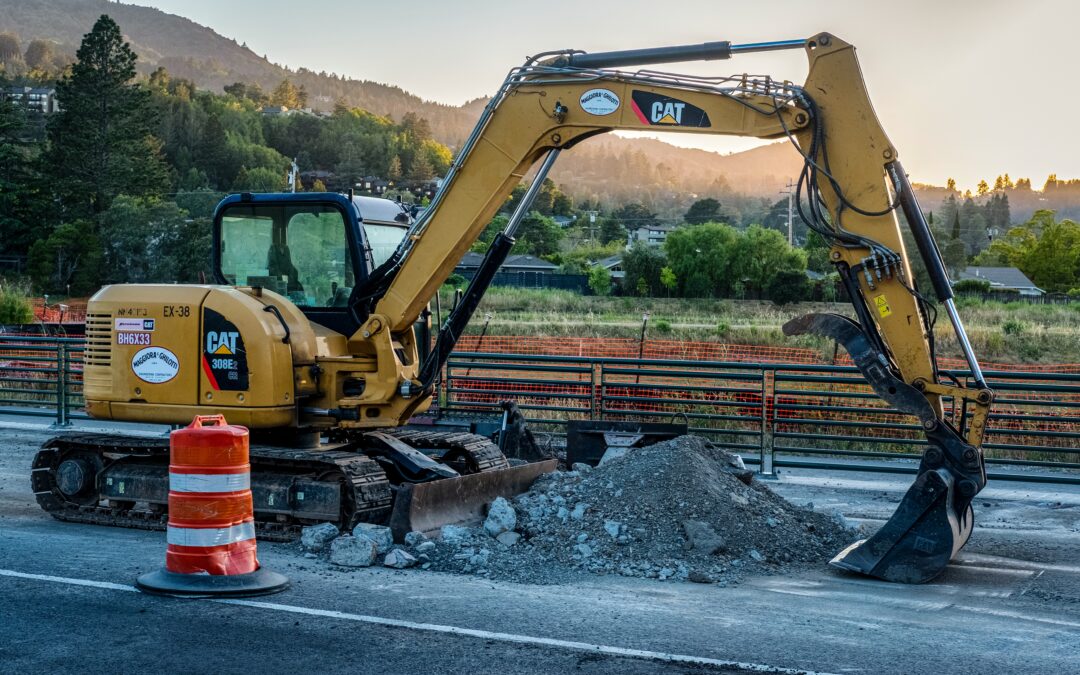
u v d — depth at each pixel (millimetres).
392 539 8586
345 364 9625
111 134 83312
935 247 8430
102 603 6906
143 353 9625
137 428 17266
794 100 8617
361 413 9664
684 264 73000
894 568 8195
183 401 9477
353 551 8180
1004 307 58125
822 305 64625
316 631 6398
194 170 149125
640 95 9008
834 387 17266
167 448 9641
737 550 8648
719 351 27188
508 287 74125
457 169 9492
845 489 12969
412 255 9648
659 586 7828
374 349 9828
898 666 5969
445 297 41844
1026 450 14180
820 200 8617
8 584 7324
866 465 13625
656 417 16625
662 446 9758
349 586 7492
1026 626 6934
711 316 57344
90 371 9867
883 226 8453
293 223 10172
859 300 8570
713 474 9484
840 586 7977
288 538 9023
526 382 15555
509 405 12008
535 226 109938
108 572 7723
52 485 10133
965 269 103500
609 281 76000
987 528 10617
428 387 9828
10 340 18250
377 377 9695
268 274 10250
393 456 9656
